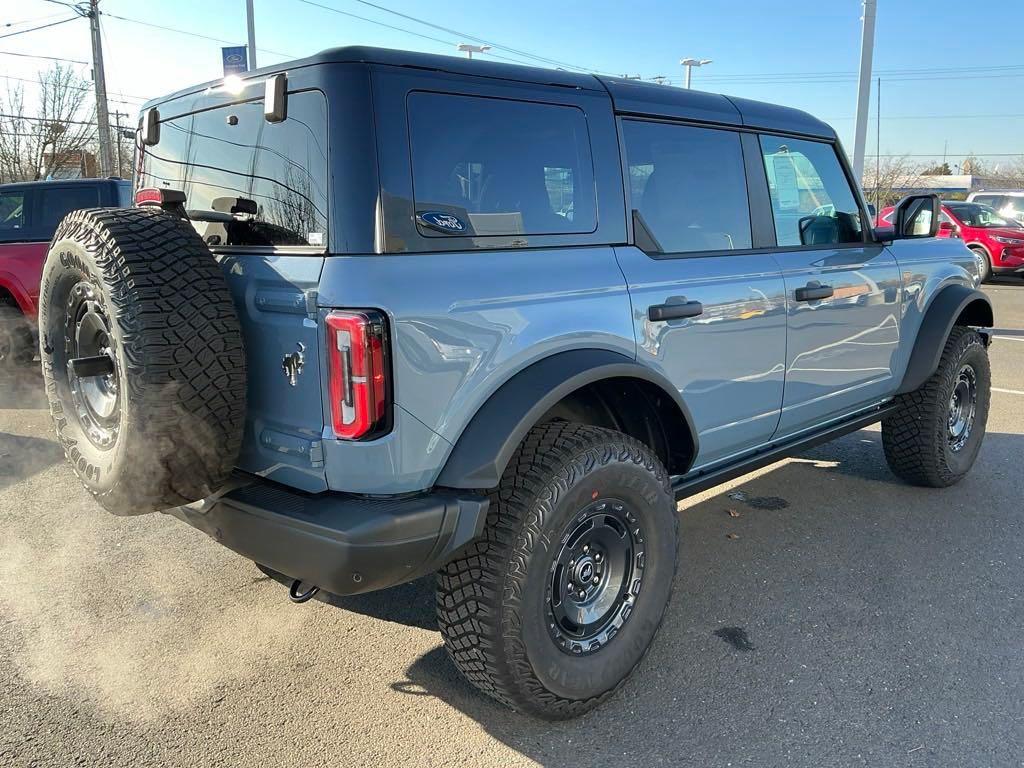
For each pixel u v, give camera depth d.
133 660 3.06
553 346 2.60
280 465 2.43
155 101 3.19
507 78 2.61
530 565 2.44
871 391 4.27
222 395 2.31
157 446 2.24
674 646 3.17
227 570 3.84
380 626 3.34
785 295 3.55
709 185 3.34
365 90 2.26
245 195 2.63
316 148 2.31
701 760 2.52
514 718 2.74
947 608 3.47
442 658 3.10
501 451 2.37
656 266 3.00
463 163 2.46
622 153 2.96
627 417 3.12
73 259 2.42
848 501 4.76
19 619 3.36
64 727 2.64
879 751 2.55
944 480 4.87
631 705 2.80
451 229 2.40
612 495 2.66
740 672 2.99
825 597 3.57
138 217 2.40
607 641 2.75
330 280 2.21
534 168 2.66
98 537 4.21
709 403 3.27
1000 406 7.06
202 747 2.56
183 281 2.28
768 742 2.60
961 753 2.54
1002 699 2.82
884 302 4.19
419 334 2.26
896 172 59.00
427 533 2.29
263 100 2.55
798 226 3.82
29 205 7.84
